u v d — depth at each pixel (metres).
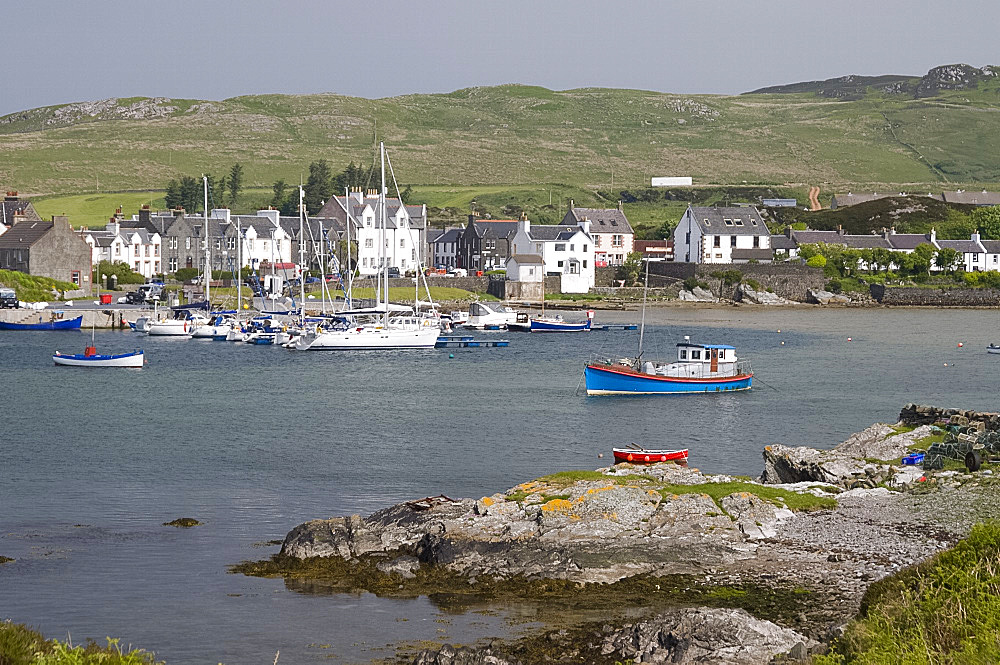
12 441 68.50
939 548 41.41
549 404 86.62
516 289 196.00
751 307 199.25
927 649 26.47
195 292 173.50
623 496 44.91
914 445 58.22
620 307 189.38
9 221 190.88
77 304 166.50
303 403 86.12
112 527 48.31
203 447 67.12
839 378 103.81
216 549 44.88
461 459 64.12
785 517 45.19
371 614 37.06
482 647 33.06
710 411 83.62
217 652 34.09
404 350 130.00
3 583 40.38
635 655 32.41
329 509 52.00
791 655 30.92
